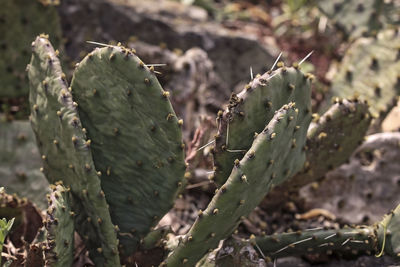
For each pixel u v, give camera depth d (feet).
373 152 11.09
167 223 10.22
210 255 7.80
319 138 9.21
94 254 8.04
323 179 10.45
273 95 7.36
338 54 16.17
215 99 13.92
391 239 8.26
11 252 8.81
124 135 7.73
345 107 9.09
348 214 10.62
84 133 7.30
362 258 9.30
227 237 7.84
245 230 10.40
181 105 12.62
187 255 7.41
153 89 7.25
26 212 9.09
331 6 14.47
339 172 10.62
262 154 6.85
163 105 7.32
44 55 7.70
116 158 7.93
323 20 16.55
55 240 7.06
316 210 10.72
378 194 10.71
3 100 12.23
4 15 11.23
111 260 7.76
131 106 7.52
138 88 7.32
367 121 9.45
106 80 7.53
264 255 8.43
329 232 8.29
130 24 15.26
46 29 11.57
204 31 15.28
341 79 12.07
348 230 8.33
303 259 9.58
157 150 7.68
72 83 7.85
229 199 6.93
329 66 16.02
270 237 8.29
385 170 10.73
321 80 15.43
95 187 7.31
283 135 7.11
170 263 7.48
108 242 7.61
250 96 7.19
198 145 9.25
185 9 16.49
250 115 7.27
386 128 13.26
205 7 17.98
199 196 11.01
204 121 9.45
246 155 6.83
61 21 15.03
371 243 8.31
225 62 15.30
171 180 7.87
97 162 8.03
